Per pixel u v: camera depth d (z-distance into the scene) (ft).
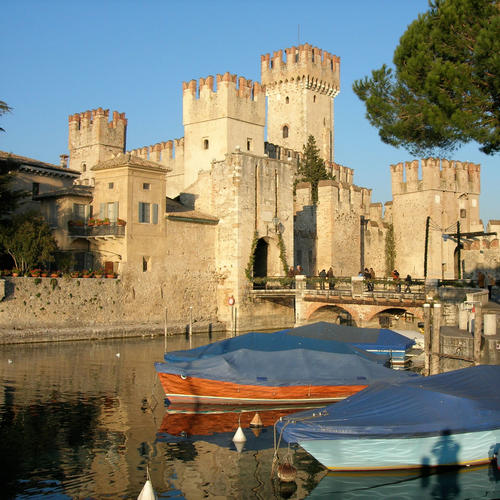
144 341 162.81
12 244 156.04
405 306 154.71
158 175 181.06
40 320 155.53
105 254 177.37
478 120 98.73
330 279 179.01
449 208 277.23
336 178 303.07
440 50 104.47
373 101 113.09
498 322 110.63
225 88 237.25
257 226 201.26
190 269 190.08
